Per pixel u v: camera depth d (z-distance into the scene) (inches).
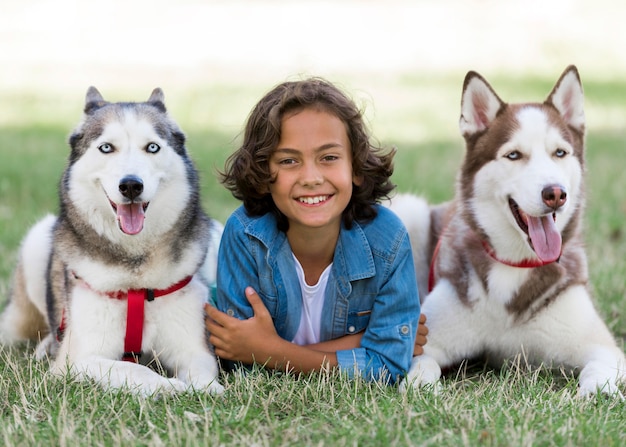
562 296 177.9
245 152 168.2
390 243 172.7
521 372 181.5
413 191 371.6
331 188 163.3
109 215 166.1
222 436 133.5
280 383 160.2
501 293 178.9
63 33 1127.0
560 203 166.2
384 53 981.2
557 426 137.8
